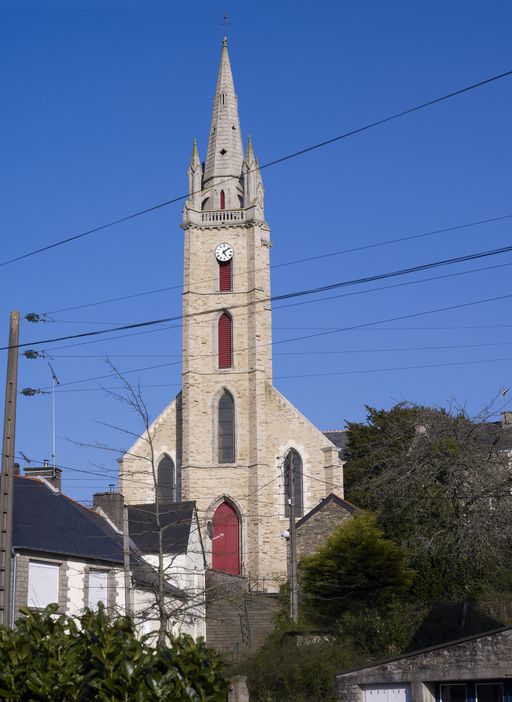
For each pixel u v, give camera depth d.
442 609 44.00
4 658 18.45
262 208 87.00
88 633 18.88
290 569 53.41
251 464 82.00
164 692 17.45
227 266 86.38
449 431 48.69
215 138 91.12
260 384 83.12
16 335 29.11
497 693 27.91
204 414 83.56
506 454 49.22
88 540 42.69
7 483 27.78
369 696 29.34
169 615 36.38
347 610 48.31
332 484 80.31
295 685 39.38
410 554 48.00
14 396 28.58
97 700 17.69
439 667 28.41
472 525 45.47
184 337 84.81
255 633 54.03
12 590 37.19
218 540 81.19
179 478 83.88
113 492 51.78
